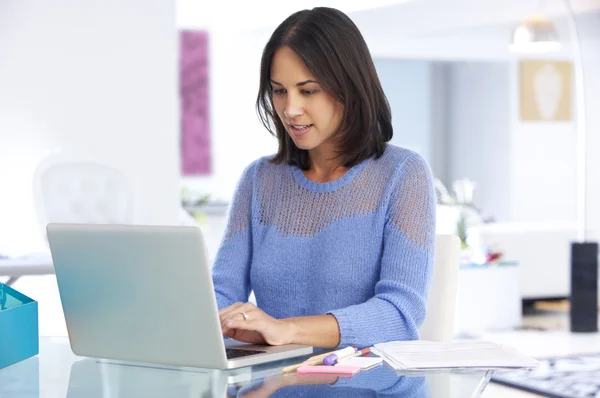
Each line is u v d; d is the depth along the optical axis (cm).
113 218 490
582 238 656
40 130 512
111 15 526
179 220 552
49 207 483
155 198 539
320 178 202
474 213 754
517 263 655
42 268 366
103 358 159
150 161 538
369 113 190
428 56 995
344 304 192
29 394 137
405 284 182
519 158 1130
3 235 505
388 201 192
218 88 992
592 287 629
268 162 209
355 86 187
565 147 1140
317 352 165
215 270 207
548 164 1137
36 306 167
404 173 193
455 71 1246
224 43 989
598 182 1046
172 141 543
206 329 144
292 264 196
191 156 988
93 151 520
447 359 150
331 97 186
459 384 135
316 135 188
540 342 594
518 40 712
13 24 505
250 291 211
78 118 520
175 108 544
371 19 804
